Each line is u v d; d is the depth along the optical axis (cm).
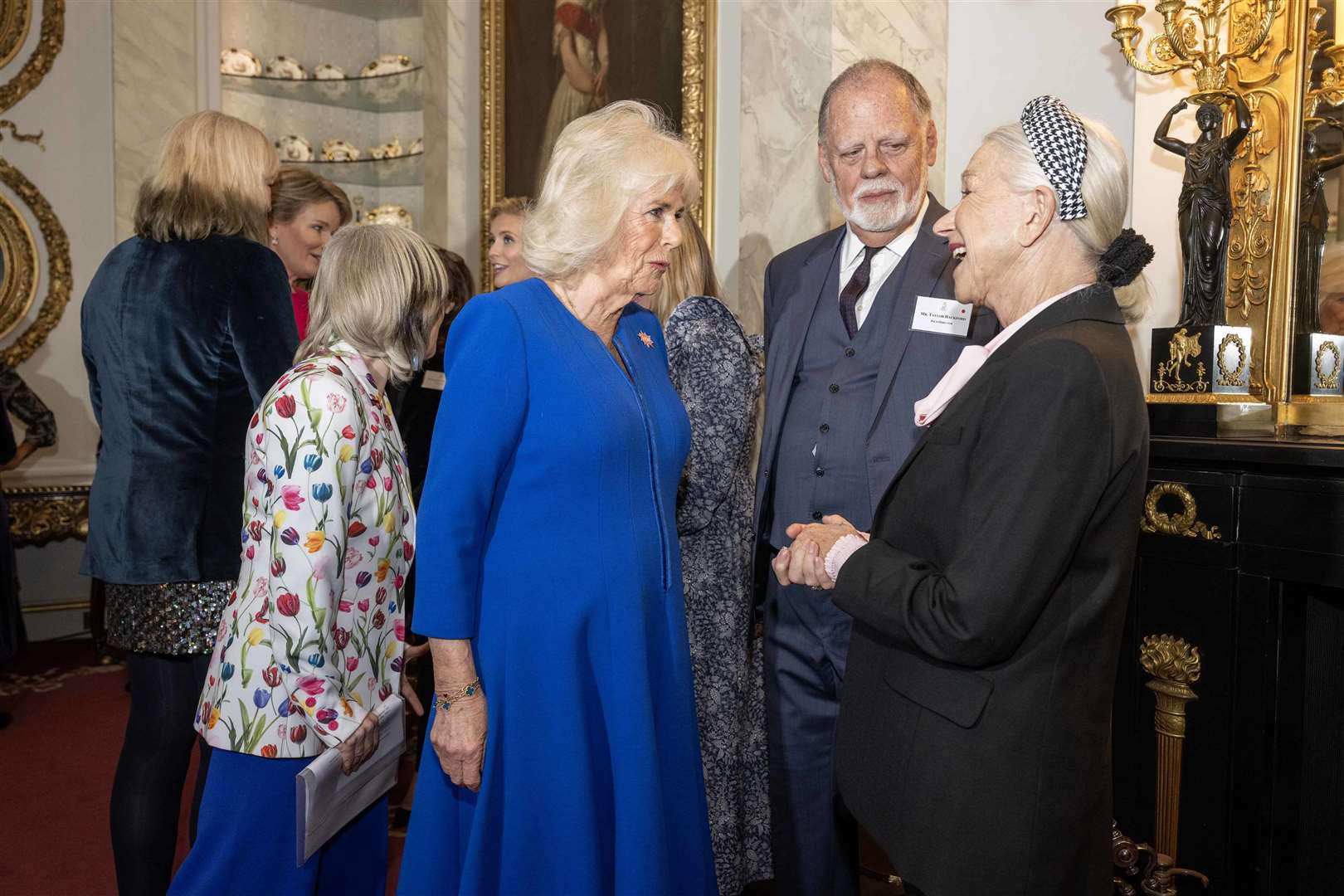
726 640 222
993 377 134
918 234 217
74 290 525
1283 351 232
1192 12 255
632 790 156
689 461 211
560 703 155
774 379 228
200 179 209
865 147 210
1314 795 201
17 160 511
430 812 161
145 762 202
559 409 156
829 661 219
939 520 138
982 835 128
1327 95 226
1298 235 230
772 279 246
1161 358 228
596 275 167
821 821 222
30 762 354
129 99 528
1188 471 207
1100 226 137
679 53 389
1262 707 197
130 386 204
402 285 181
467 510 151
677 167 166
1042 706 129
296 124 613
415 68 604
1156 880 208
